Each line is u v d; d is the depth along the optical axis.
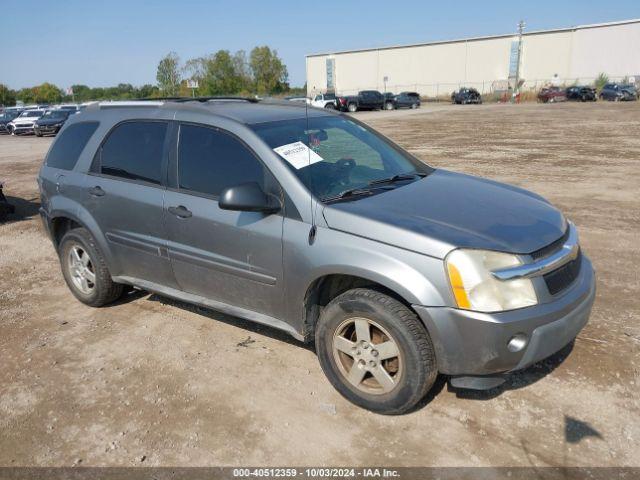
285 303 3.56
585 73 62.91
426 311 2.93
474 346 2.90
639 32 58.53
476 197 3.66
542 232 3.22
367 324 3.19
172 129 4.14
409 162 4.39
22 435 3.24
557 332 3.01
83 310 4.97
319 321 3.39
